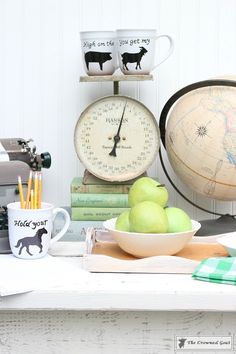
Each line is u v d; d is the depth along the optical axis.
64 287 1.07
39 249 1.25
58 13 1.60
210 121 1.32
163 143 1.49
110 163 1.46
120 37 1.43
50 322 1.12
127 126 1.45
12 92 1.62
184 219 1.22
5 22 1.60
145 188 1.28
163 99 1.62
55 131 1.64
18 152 1.32
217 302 1.05
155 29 1.47
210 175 1.34
